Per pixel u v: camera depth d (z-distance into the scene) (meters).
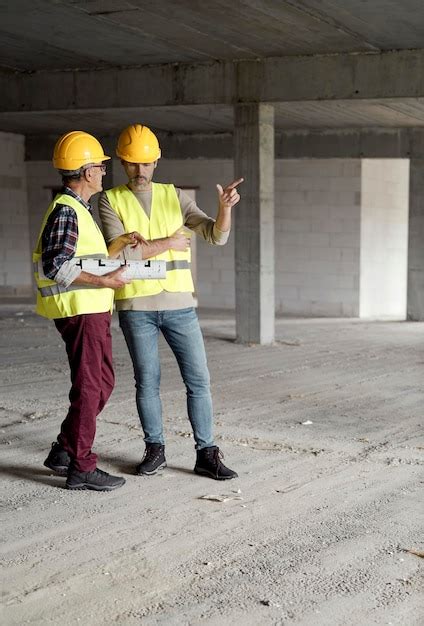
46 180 16.33
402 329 12.12
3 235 16.16
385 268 15.36
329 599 2.88
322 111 11.74
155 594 2.91
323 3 7.16
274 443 5.04
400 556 3.26
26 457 4.66
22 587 2.96
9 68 10.24
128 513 3.74
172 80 9.95
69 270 3.69
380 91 9.17
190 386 4.24
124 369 7.72
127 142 4.08
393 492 4.08
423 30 8.14
